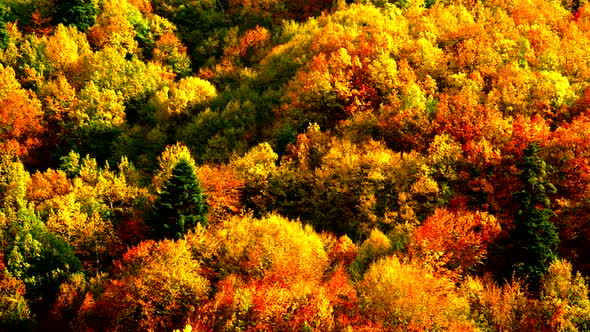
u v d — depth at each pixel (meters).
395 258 38.66
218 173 54.34
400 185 51.97
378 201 51.44
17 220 48.03
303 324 34.53
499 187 50.69
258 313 36.50
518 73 63.09
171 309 39.69
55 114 68.25
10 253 45.44
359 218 50.31
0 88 66.75
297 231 45.19
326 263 42.19
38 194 54.53
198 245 44.25
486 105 59.75
